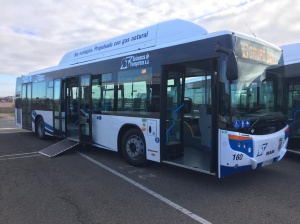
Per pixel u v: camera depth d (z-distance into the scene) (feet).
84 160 26.94
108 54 27.84
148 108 22.49
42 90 40.06
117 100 25.73
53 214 14.51
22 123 47.19
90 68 29.48
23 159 27.35
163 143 21.45
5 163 25.63
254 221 13.71
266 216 14.29
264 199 16.69
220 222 13.61
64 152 30.53
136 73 23.72
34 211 14.87
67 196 17.08
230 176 21.40
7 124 73.36
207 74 23.50
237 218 14.05
